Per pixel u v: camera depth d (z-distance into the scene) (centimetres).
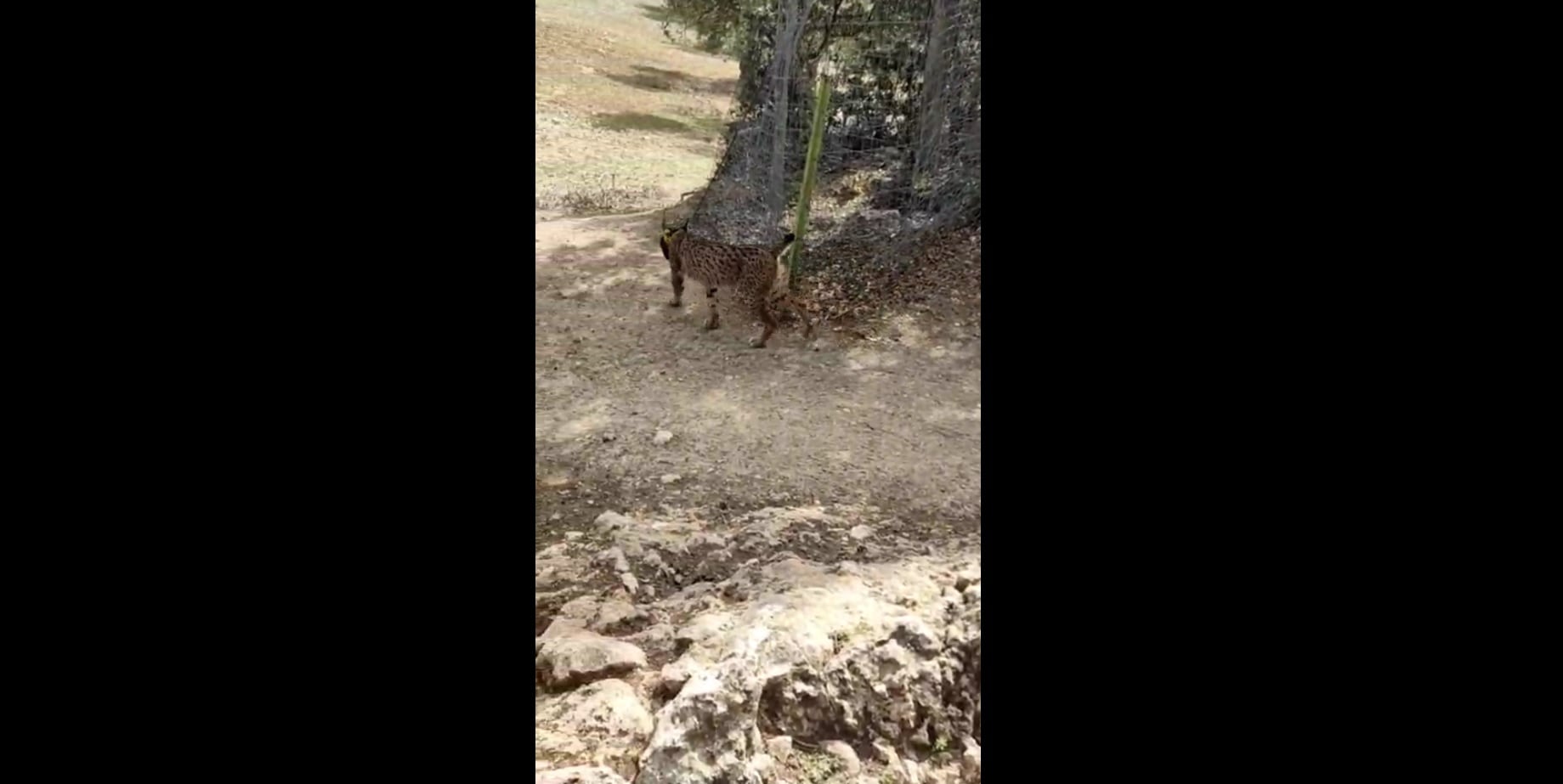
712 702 250
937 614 321
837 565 360
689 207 897
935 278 673
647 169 1158
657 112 1478
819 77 677
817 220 762
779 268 598
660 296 688
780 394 539
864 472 453
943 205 727
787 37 729
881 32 771
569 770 229
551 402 516
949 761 279
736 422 500
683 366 574
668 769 240
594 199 996
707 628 296
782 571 340
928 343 608
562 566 352
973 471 458
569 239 813
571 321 634
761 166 773
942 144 724
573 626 303
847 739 273
